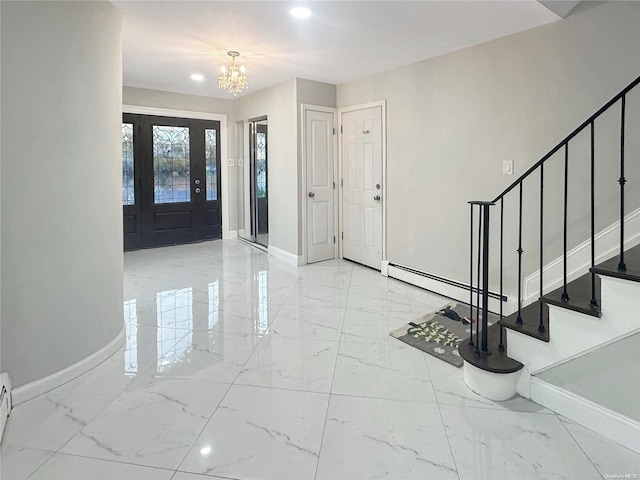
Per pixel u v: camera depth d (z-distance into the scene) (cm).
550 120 309
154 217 631
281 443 182
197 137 658
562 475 163
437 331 309
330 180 540
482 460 172
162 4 283
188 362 260
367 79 480
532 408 210
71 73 233
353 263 529
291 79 500
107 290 265
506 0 268
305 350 278
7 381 204
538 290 322
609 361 189
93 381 235
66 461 170
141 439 184
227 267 511
